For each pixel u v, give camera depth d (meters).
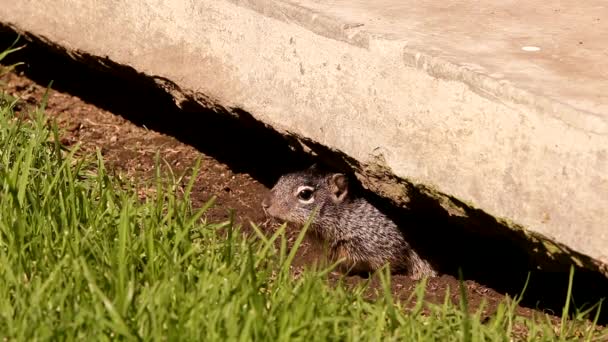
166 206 8.62
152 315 6.06
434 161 7.41
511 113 6.87
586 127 6.46
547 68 7.21
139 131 10.81
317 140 8.23
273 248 7.74
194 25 9.03
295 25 8.20
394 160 7.68
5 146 8.57
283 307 6.29
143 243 7.18
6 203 7.49
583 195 6.54
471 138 7.14
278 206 9.62
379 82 7.68
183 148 10.55
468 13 8.27
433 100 7.34
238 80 8.78
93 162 9.44
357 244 9.92
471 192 7.21
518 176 6.89
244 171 10.27
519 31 7.91
